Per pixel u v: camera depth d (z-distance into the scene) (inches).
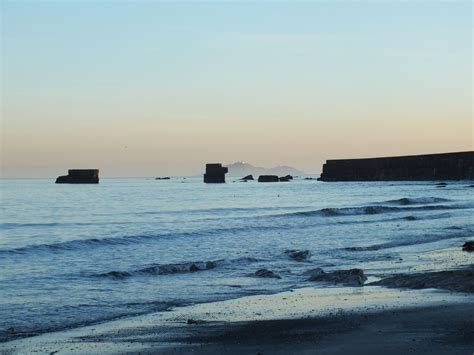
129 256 1106.7
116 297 727.1
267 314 604.4
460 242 1270.9
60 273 903.1
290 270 928.3
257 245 1262.3
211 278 867.4
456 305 598.2
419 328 502.6
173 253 1147.3
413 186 5255.9
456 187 4667.8
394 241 1312.7
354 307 614.9
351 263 991.6
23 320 602.5
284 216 2063.2
